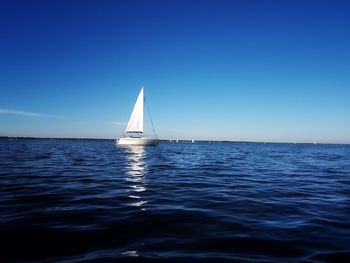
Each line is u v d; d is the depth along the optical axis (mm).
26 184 11859
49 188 11070
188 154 39062
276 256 4820
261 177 15906
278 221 6961
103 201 8984
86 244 5281
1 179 13047
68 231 5996
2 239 5477
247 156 37969
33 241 5398
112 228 6234
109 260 4570
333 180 15070
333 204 9047
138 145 53156
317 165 25312
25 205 8266
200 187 12031
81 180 13375
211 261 4582
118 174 15938
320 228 6406
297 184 13500
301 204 8977
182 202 9008
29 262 4461
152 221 6809
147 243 5359
